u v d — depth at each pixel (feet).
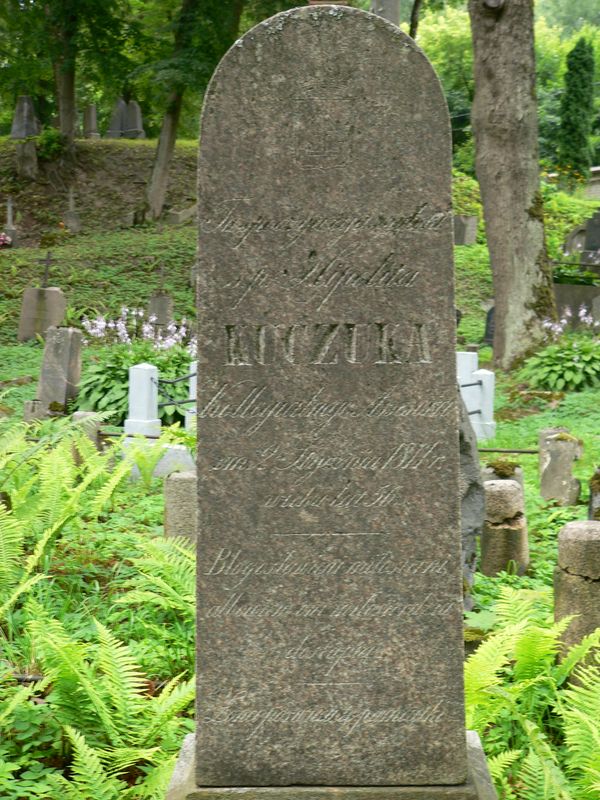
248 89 13.38
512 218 63.10
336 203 13.48
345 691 13.87
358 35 13.28
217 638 13.88
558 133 156.87
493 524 26.96
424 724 13.85
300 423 13.71
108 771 16.30
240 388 13.69
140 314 77.51
